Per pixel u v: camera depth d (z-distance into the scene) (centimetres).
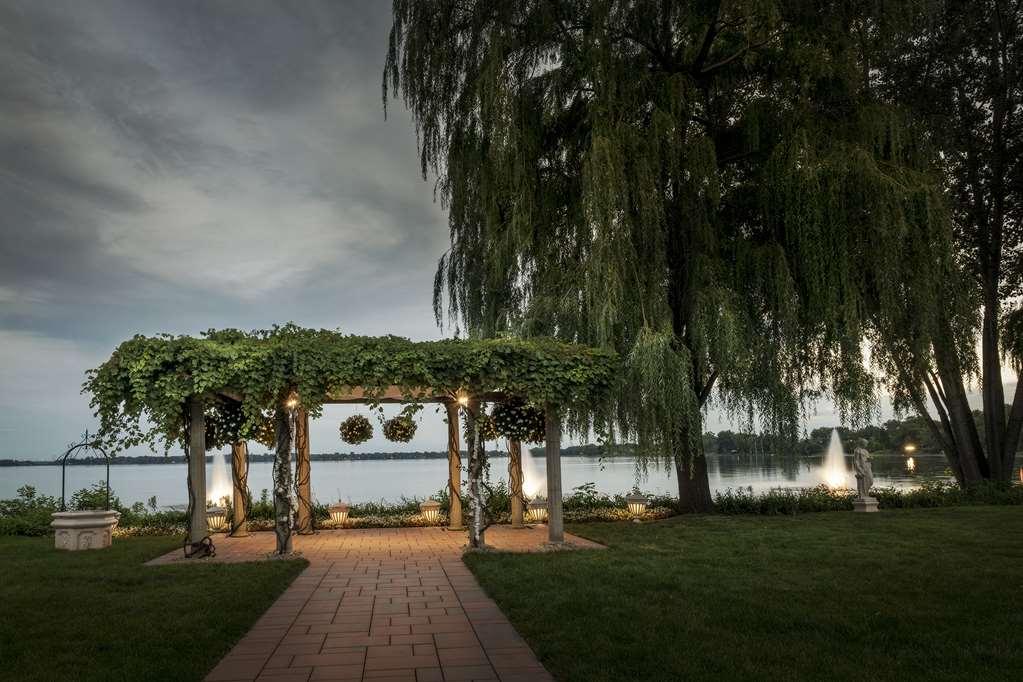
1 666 498
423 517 1554
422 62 1441
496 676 470
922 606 656
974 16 1777
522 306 1462
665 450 1268
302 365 1028
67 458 1562
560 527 1139
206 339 1062
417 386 1101
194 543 1048
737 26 1377
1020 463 3969
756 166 1445
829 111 1412
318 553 1115
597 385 1171
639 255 1326
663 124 1309
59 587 808
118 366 1009
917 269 1330
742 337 1277
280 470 1083
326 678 468
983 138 1847
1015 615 609
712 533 1239
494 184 1404
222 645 552
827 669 469
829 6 1359
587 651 517
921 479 3186
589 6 1377
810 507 1659
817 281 1305
